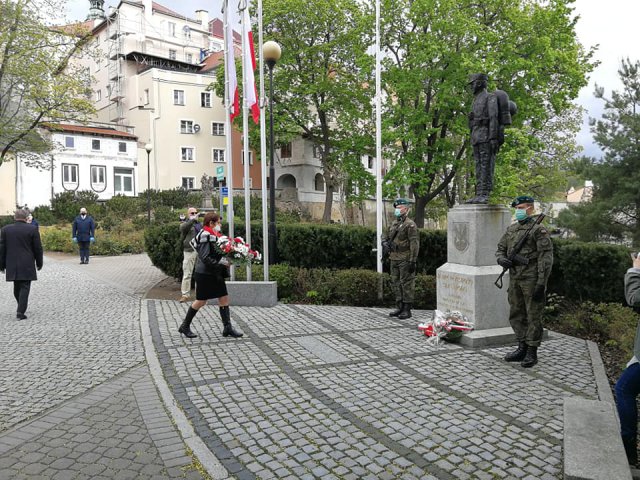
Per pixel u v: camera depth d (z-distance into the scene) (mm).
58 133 38250
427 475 3547
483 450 3920
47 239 23984
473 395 5082
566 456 3117
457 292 7570
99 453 3906
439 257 11078
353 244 11445
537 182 27234
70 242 23219
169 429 4328
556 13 22078
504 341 7102
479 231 7332
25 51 26125
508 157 21469
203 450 3914
